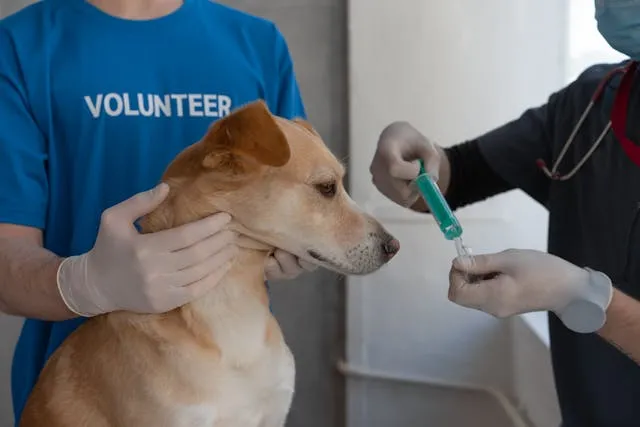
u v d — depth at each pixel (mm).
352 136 2053
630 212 1199
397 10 1956
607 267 1242
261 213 1134
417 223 2031
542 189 1526
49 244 1294
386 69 1991
